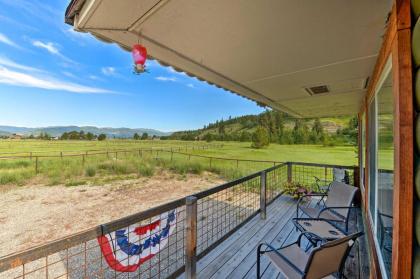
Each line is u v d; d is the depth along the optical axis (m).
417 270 0.73
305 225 2.62
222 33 1.55
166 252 3.45
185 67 2.28
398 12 0.80
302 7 1.26
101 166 14.82
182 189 9.43
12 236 4.62
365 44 1.74
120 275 2.94
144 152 24.06
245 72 2.44
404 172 0.77
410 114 0.76
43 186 9.92
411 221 0.76
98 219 5.63
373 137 2.23
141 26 1.40
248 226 3.56
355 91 3.34
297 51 1.88
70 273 3.04
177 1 1.17
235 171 13.53
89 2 1.16
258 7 1.25
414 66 0.76
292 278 1.67
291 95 3.62
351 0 1.20
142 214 1.71
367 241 2.59
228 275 2.33
